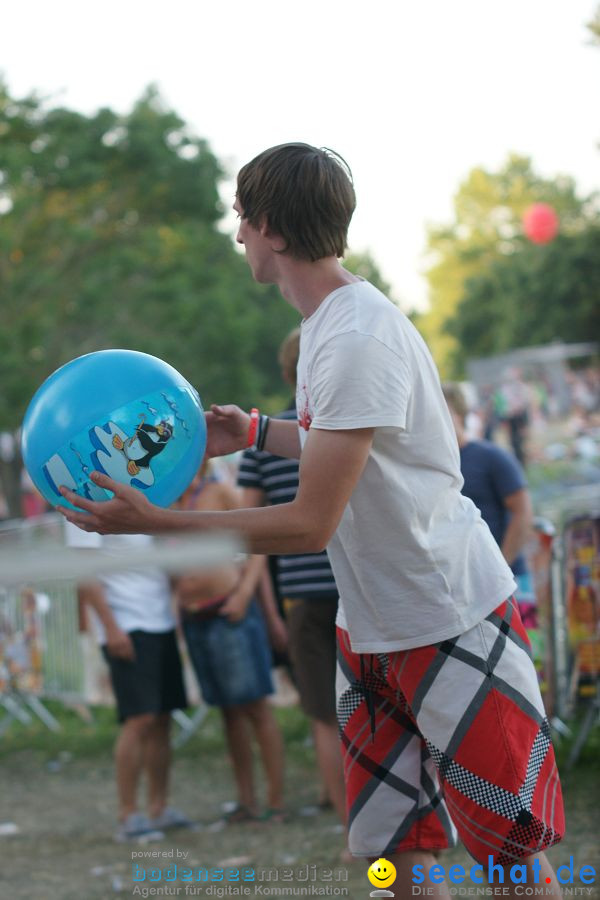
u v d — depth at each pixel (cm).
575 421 2708
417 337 257
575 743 608
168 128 3014
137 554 212
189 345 2781
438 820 278
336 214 257
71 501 241
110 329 2814
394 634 256
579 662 609
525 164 6894
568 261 4581
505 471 528
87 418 241
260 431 308
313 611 480
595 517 612
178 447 248
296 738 764
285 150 259
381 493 248
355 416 239
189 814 599
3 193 2780
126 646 557
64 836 566
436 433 255
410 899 274
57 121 2933
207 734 823
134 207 3066
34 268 2764
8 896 454
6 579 194
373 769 277
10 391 2597
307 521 240
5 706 936
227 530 238
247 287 3344
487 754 251
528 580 586
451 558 254
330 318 249
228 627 559
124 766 560
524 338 4725
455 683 253
